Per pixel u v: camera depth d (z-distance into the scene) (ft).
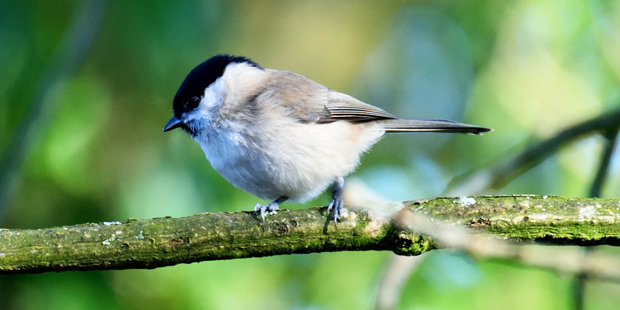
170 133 36.86
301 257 40.22
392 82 58.29
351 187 22.24
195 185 36.11
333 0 58.65
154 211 35.22
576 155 40.78
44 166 34.14
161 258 21.48
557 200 21.52
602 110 38.40
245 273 36.91
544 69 42.88
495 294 33.88
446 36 52.85
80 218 34.94
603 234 21.13
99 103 35.58
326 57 57.77
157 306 34.60
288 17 56.54
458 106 51.52
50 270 21.25
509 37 44.14
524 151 34.30
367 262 38.29
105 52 36.04
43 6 35.76
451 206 21.57
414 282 33.94
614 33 41.04
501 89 43.47
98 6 33.65
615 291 35.55
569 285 32.91
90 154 35.19
